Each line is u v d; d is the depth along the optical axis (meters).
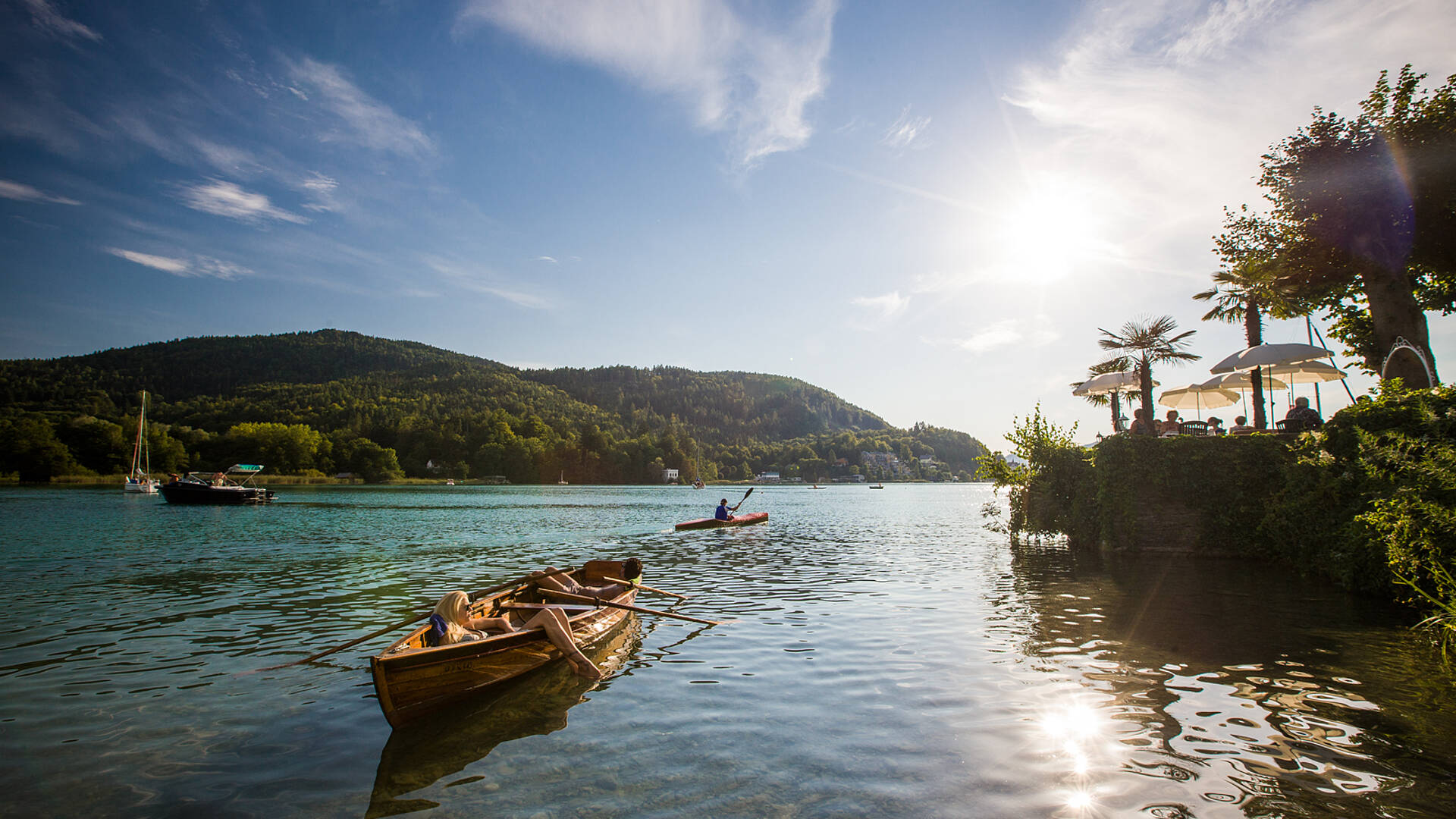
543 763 6.24
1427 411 12.83
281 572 18.22
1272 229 21.25
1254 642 9.95
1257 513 17.73
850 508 61.25
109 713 7.61
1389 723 6.82
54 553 22.22
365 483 119.62
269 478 111.81
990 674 8.64
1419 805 5.21
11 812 5.42
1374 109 18.86
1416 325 18.80
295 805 5.53
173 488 51.88
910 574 17.41
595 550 23.69
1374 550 12.71
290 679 8.83
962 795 5.50
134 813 5.41
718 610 12.85
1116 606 12.67
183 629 11.62
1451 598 9.59
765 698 7.90
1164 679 8.31
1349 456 14.52
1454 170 16.86
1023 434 23.39
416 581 16.72
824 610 12.74
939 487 181.12
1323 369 20.56
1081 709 7.36
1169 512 19.31
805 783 5.75
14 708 7.77
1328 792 5.44
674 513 48.19
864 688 8.21
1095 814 5.16
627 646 10.27
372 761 6.34
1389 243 18.48
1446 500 10.09
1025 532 26.67
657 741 6.69
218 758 6.43
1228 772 5.82
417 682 7.28
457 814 5.34
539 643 8.88
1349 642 9.87
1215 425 22.52
